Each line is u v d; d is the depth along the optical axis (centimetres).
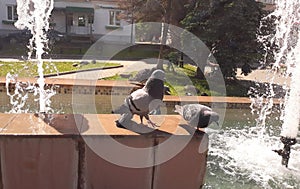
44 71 874
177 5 1066
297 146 453
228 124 575
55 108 572
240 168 375
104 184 269
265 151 429
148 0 1120
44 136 249
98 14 2008
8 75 773
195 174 281
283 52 702
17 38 1656
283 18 669
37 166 254
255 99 725
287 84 783
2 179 252
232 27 922
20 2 558
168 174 275
